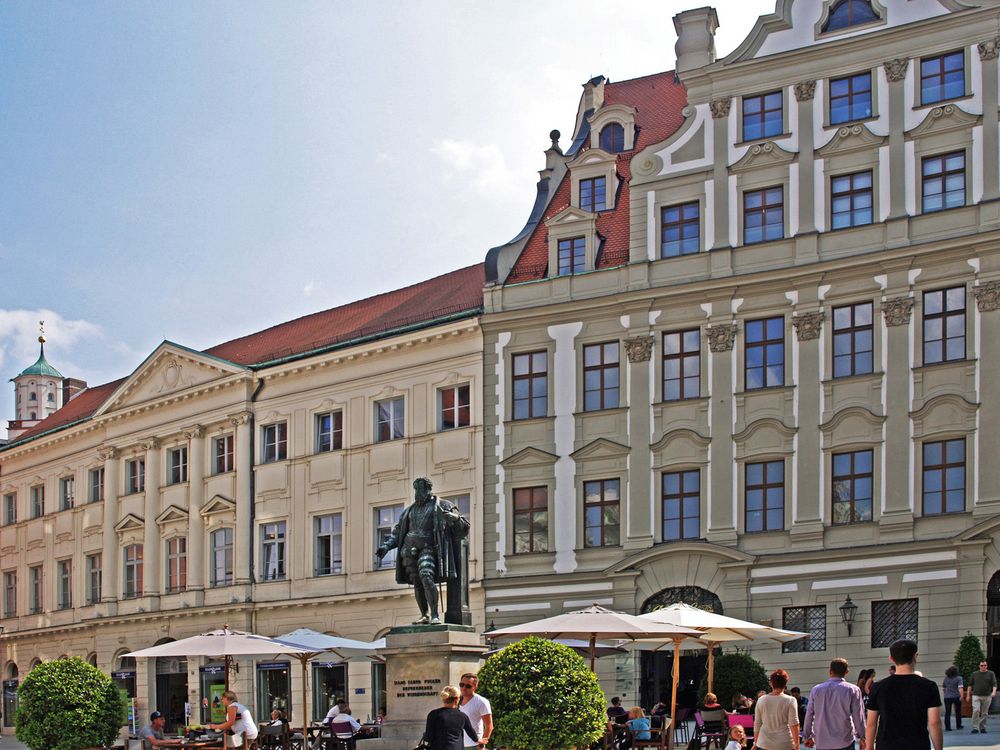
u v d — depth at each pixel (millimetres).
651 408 47281
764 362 45750
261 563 58750
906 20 44781
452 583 28469
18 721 35750
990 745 31438
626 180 51312
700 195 47531
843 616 42844
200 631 60469
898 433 43000
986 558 40875
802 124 46062
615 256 49438
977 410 41812
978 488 41500
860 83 45500
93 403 76562
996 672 41000
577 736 24922
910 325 43281
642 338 47719
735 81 47438
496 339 50969
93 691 35875
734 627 30922
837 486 43969
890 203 44156
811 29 46406
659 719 34062
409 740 26766
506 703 25000
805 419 44594
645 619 30234
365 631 54062
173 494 63250
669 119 52750
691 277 47156
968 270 42500
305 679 39688
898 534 42500
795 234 45562
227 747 32344
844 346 44469
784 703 20719
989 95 43062
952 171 43531
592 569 47688
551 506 48938
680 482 46688
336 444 56594
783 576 44094
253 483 59250
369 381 55281
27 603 73188
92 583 68375
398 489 53562
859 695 19531
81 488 69562
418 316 54812
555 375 49500
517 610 48938
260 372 59188
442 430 52438
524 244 51906
